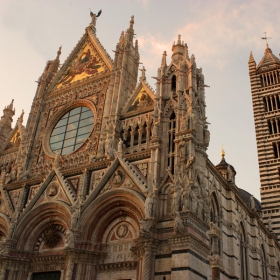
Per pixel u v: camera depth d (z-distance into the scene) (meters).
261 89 82.62
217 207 43.25
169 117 40.81
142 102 45.44
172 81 43.72
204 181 36.62
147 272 31.75
